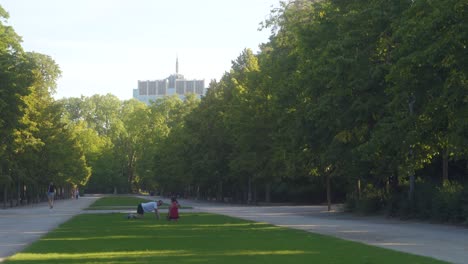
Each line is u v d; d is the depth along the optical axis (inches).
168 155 4244.6
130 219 1402.6
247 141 2495.1
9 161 2058.3
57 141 2903.5
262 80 2277.3
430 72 1053.8
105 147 5802.2
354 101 1344.7
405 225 1188.5
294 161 1843.0
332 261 589.3
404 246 754.8
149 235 933.8
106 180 5846.5
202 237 891.4
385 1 1273.4
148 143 5334.6
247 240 835.4
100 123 6259.8
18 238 903.1
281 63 1910.7
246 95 2527.1
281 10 2167.8
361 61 1304.1
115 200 3565.5
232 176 2955.2
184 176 3614.7
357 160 1456.7
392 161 1365.7
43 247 744.3
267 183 2723.9
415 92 1105.4
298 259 609.9
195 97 4534.9
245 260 603.5
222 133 3048.7
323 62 1350.9
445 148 1205.7
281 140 1873.8
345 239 855.1
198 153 3250.5
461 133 985.5
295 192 2994.6
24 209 2176.4
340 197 2901.1
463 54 949.2
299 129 1612.9
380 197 1610.5
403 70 1037.2
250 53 3043.8
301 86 1524.4
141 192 6609.3
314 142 1604.3
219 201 3395.7
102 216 1550.2
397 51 1067.3
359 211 1646.2
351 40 1306.6
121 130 5989.2
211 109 3233.3
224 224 1211.9
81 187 5718.5
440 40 947.3
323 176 2112.5
